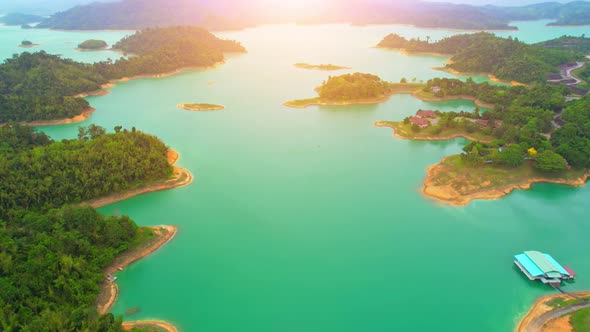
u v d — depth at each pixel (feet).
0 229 343.67
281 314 306.55
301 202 461.78
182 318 302.25
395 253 375.86
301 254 373.40
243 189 490.90
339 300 320.50
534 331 288.71
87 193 444.55
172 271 352.08
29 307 275.59
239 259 367.04
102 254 344.69
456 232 408.46
